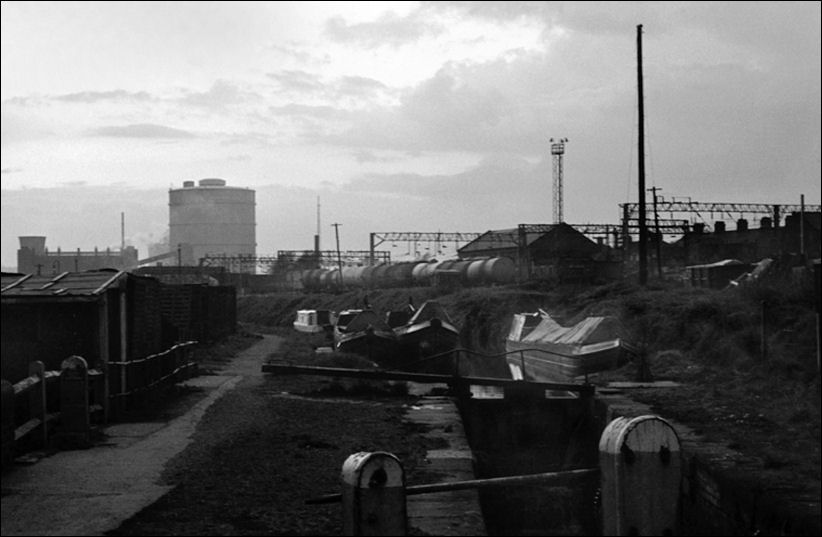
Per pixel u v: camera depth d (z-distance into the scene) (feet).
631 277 193.77
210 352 123.75
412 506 34.17
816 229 233.55
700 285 176.76
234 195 479.00
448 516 32.60
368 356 128.77
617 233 221.46
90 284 58.49
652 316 131.44
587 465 75.00
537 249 247.91
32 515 31.40
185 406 67.46
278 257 389.39
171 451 46.01
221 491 36.01
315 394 79.46
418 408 70.44
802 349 95.50
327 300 282.56
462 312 185.68
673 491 15.56
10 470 39.96
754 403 70.28
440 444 51.03
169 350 77.92
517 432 81.97
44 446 45.83
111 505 33.06
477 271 230.89
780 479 42.39
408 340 129.39
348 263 377.50
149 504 33.30
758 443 52.47
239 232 480.64
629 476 15.40
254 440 50.60
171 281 195.52
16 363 57.93
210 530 29.58
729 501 41.22
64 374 47.11
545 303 172.45
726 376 89.97
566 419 82.43
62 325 58.34
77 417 47.26
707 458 48.14
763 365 90.79
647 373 91.09
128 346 63.31
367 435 53.88
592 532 41.57
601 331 106.83
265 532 29.50
